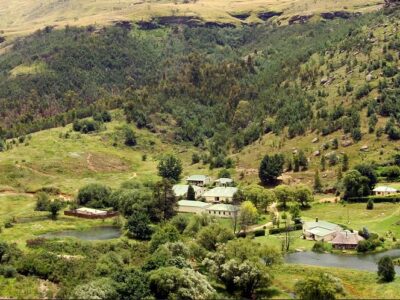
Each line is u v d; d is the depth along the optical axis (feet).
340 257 491.31
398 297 372.79
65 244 492.95
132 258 460.55
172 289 356.79
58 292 363.97
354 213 634.02
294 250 511.40
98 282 359.05
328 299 360.07
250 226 596.70
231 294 385.91
